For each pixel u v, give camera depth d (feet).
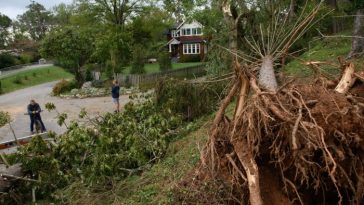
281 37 25.27
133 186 27.37
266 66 21.42
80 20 148.66
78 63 118.52
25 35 301.22
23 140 36.27
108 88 94.58
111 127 34.35
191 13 66.54
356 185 18.10
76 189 28.27
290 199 18.75
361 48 40.81
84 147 30.86
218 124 20.35
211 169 19.31
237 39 45.37
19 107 86.22
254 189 16.99
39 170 30.48
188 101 40.06
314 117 17.48
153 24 154.92
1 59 192.44
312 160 17.79
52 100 92.02
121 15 148.66
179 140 34.73
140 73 119.14
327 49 49.14
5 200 29.76
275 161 17.94
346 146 17.66
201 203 19.63
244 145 18.08
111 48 114.21
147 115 38.09
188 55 183.42
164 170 27.94
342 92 19.36
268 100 18.16
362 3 41.55
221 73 42.98
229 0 47.52
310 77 24.11
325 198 19.15
